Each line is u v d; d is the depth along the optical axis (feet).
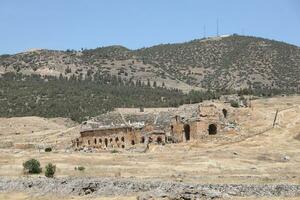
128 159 365.81
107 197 231.71
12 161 364.58
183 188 215.72
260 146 426.92
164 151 415.85
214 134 473.67
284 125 488.85
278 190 230.07
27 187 259.39
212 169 319.27
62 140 562.25
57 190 249.34
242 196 221.46
